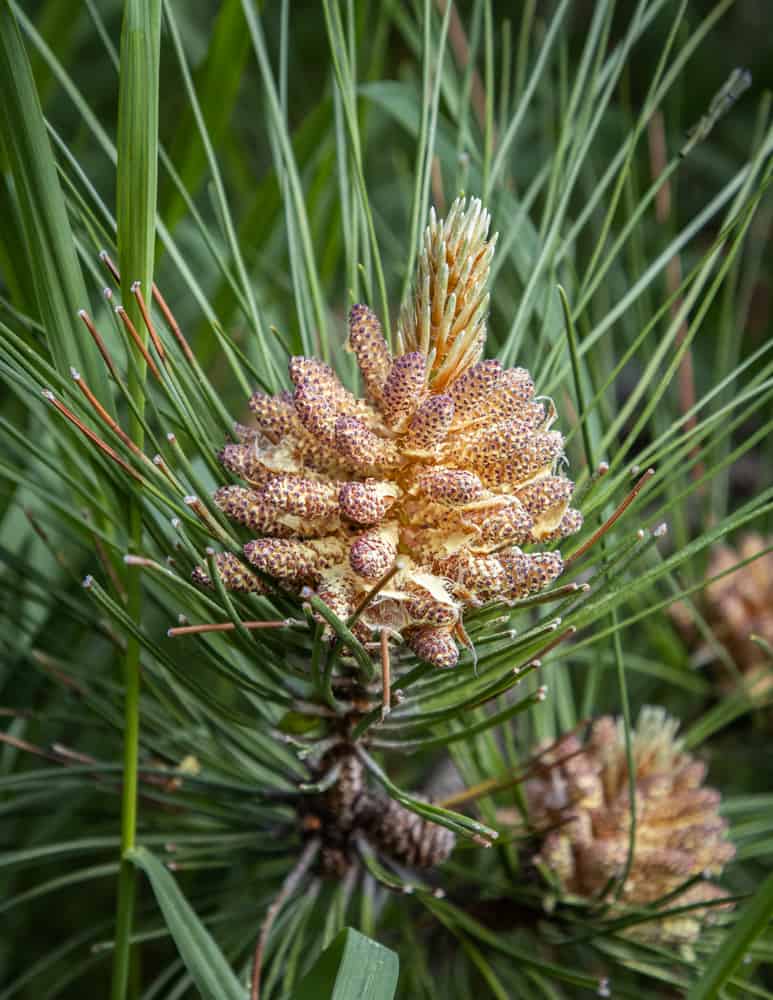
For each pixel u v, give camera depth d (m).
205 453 0.40
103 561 0.43
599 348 0.51
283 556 0.38
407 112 0.51
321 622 0.38
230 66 0.50
